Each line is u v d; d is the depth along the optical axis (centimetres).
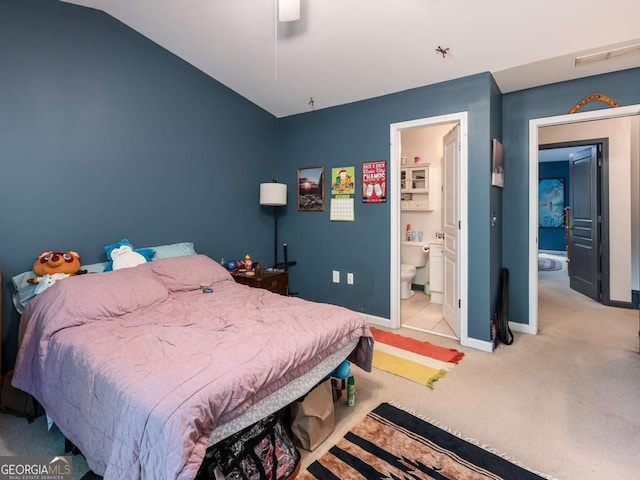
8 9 221
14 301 221
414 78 306
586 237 463
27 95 229
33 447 175
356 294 373
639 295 404
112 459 113
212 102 347
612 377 243
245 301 230
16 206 227
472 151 294
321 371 177
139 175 291
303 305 219
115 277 221
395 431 184
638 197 395
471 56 266
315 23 252
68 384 152
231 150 370
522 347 299
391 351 291
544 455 166
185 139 324
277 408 149
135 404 116
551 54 255
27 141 230
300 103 384
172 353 146
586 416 197
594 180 435
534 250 329
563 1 206
